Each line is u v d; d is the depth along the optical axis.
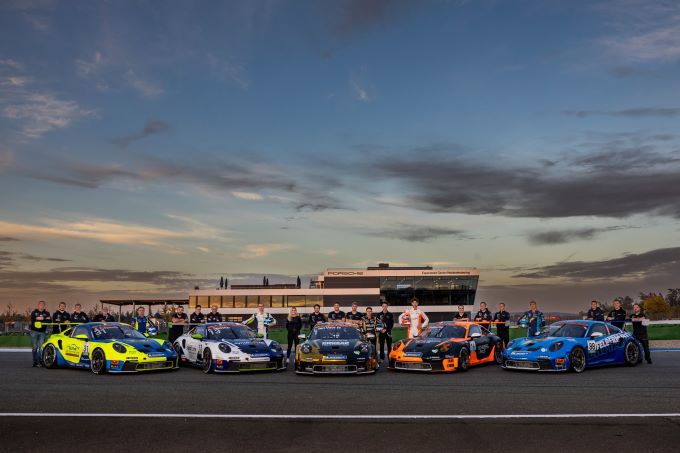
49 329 16.91
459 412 8.44
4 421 7.91
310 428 7.40
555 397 9.82
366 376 13.43
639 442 6.60
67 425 7.63
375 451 6.30
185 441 6.75
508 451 6.27
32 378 13.29
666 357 18.58
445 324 15.99
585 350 14.23
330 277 70.06
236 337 15.39
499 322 18.31
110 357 14.02
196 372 14.67
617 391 10.52
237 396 10.15
